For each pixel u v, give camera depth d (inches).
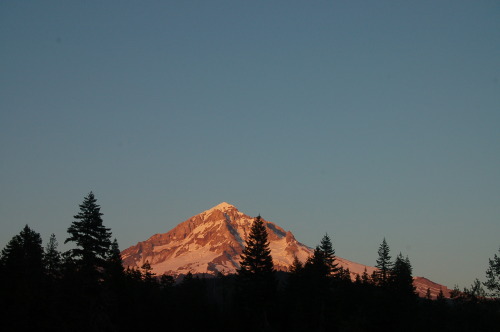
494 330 2748.5
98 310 2662.4
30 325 2817.4
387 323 3799.2
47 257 3378.4
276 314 3801.7
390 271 4114.2
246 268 3673.7
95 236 2618.1
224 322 3909.9
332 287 3846.0
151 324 3838.6
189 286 4471.0
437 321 3782.0
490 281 2411.4
